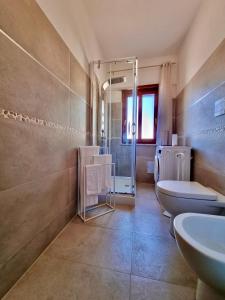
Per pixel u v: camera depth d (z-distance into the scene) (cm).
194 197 123
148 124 299
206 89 162
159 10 181
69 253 116
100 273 100
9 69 83
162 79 269
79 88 176
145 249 121
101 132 239
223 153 130
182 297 86
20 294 86
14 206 90
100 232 143
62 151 143
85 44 189
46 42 115
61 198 143
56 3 127
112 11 183
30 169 102
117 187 222
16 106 89
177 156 196
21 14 91
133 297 85
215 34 144
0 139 79
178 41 238
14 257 91
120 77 236
